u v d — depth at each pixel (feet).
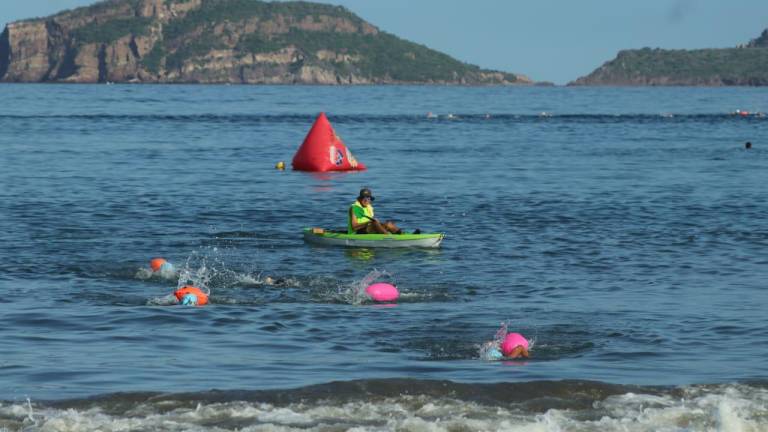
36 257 110.01
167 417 55.72
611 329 78.07
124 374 64.34
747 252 116.78
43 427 53.88
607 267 107.34
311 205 163.63
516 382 61.98
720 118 574.97
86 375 64.03
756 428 55.47
